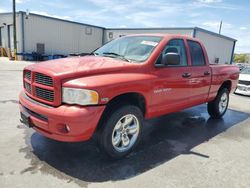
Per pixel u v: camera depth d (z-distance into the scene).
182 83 4.43
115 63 3.61
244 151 4.19
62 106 3.04
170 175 3.22
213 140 4.65
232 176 3.30
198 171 3.37
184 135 4.84
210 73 5.27
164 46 4.13
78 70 3.16
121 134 3.58
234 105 8.35
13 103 6.36
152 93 3.82
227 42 30.20
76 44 28.28
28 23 23.03
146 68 3.75
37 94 3.35
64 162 3.38
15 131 4.38
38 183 2.86
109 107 3.38
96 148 3.86
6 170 3.09
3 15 25.75
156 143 4.32
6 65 16.83
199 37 23.73
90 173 3.15
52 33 25.42
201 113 6.68
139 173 3.23
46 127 3.14
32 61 21.89
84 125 2.98
